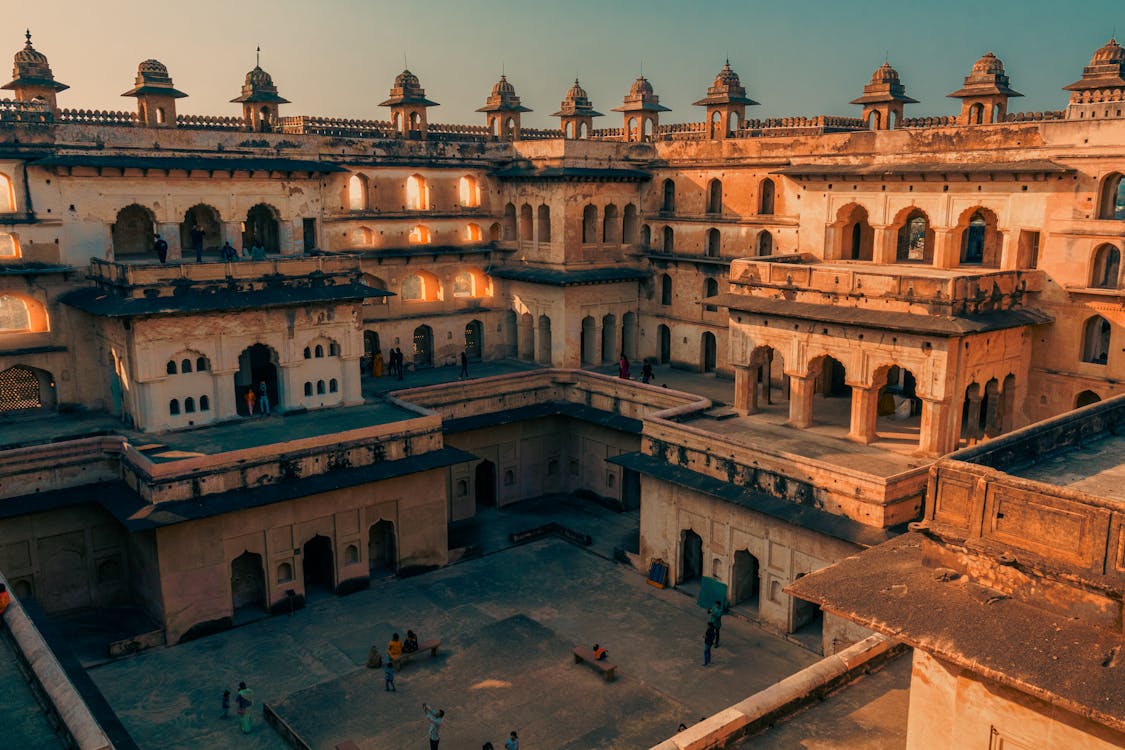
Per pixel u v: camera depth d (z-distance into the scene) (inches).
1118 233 1214.9
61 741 549.3
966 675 489.4
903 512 1123.3
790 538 1193.4
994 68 1493.6
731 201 1736.0
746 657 1170.6
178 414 1391.5
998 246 1449.3
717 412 1462.8
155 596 1219.9
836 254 1556.3
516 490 1753.2
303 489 1268.5
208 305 1366.9
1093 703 414.9
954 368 1198.3
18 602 701.3
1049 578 474.9
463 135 1962.4
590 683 1109.7
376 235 1768.0
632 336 1945.1
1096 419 700.7
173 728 1025.5
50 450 1248.2
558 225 1801.2
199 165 1481.3
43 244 1411.2
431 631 1252.5
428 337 1873.8
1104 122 1213.1
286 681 1125.1
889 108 1752.0
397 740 989.8
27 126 1379.2
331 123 1744.6
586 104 2086.6
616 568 1462.8
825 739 586.9
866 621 503.8
